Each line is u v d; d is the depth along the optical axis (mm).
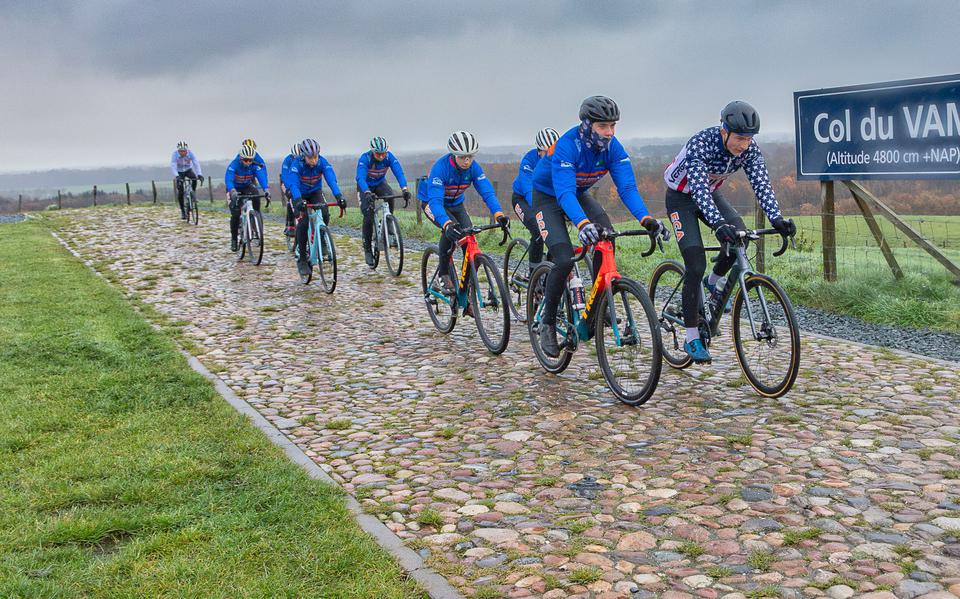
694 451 4473
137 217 23375
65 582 3037
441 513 3771
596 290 5637
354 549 3316
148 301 10500
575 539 3426
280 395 6117
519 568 3168
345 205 10984
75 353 7113
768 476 4035
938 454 4223
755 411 5148
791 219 5094
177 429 5035
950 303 8094
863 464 4133
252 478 4156
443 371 6695
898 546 3176
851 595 2830
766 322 5273
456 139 6996
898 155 8891
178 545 3363
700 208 5320
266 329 8648
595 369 6492
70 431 4988
